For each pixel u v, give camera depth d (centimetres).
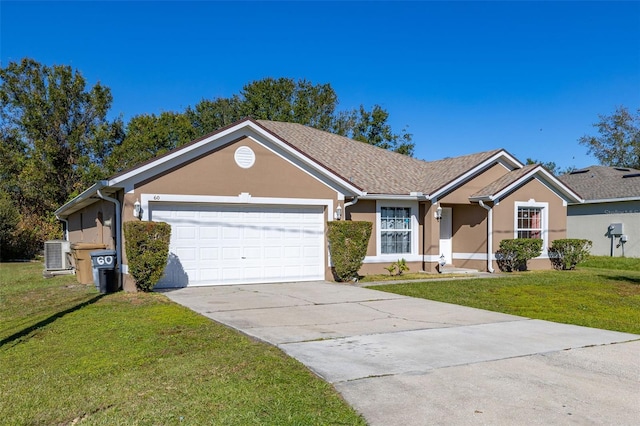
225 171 1302
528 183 1805
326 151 1969
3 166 3481
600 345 699
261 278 1372
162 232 1166
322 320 867
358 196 1501
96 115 3716
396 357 621
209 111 4841
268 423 421
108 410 458
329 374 547
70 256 1794
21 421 441
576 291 1274
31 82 3600
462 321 874
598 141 4731
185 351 648
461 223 1833
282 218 1402
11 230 2950
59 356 641
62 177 3531
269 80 4391
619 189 2477
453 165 1900
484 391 501
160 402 471
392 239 1691
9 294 1258
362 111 4469
